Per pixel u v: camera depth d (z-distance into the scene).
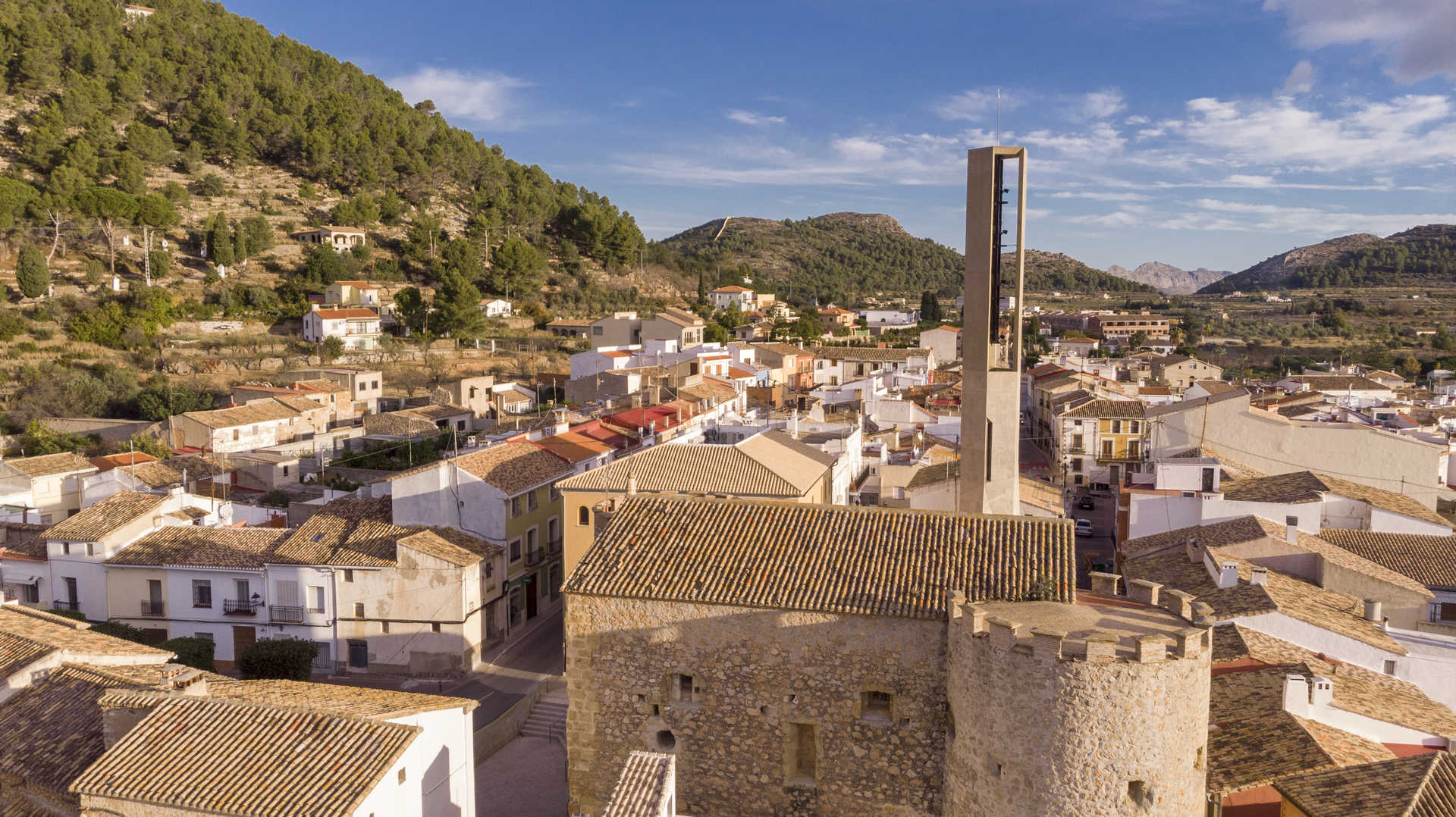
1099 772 24.72
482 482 58.41
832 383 133.12
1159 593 29.88
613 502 54.28
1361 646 36.59
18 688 33.41
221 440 97.50
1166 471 58.25
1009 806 25.66
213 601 56.00
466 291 161.50
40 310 139.62
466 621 54.00
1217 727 30.97
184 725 28.72
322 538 57.56
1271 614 37.09
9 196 154.75
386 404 128.12
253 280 171.25
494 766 43.50
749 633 30.28
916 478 67.88
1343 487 58.53
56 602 58.22
